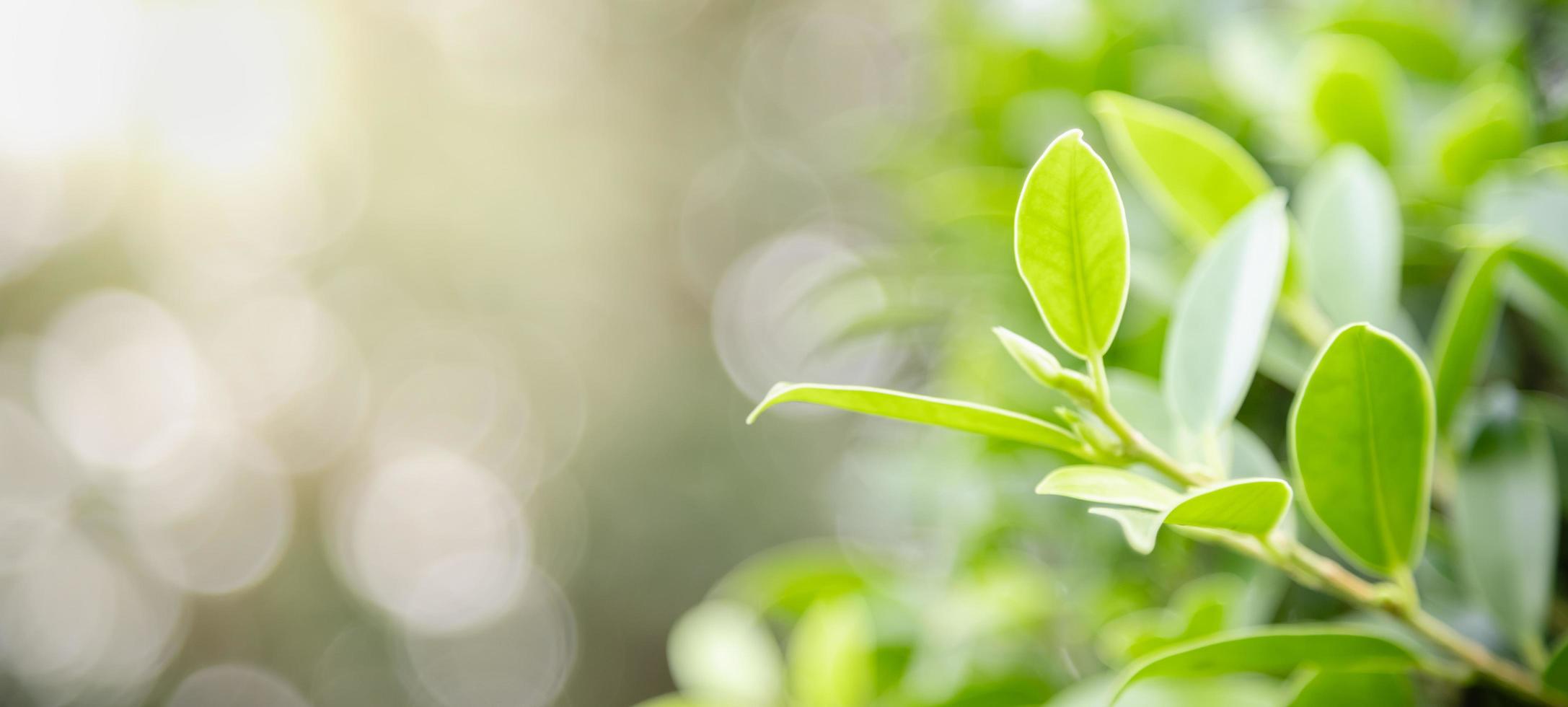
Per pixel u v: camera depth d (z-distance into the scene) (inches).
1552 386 27.4
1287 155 30.6
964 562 34.6
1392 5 30.5
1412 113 30.1
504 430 196.1
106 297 203.3
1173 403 18.6
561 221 195.9
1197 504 13.7
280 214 205.5
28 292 197.6
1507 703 22.3
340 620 197.8
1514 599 19.2
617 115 200.4
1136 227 31.0
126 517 197.2
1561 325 21.8
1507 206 22.6
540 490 189.9
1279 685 23.5
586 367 188.9
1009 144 39.8
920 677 30.0
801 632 29.8
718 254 187.6
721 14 197.8
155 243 204.5
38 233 199.3
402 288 200.5
